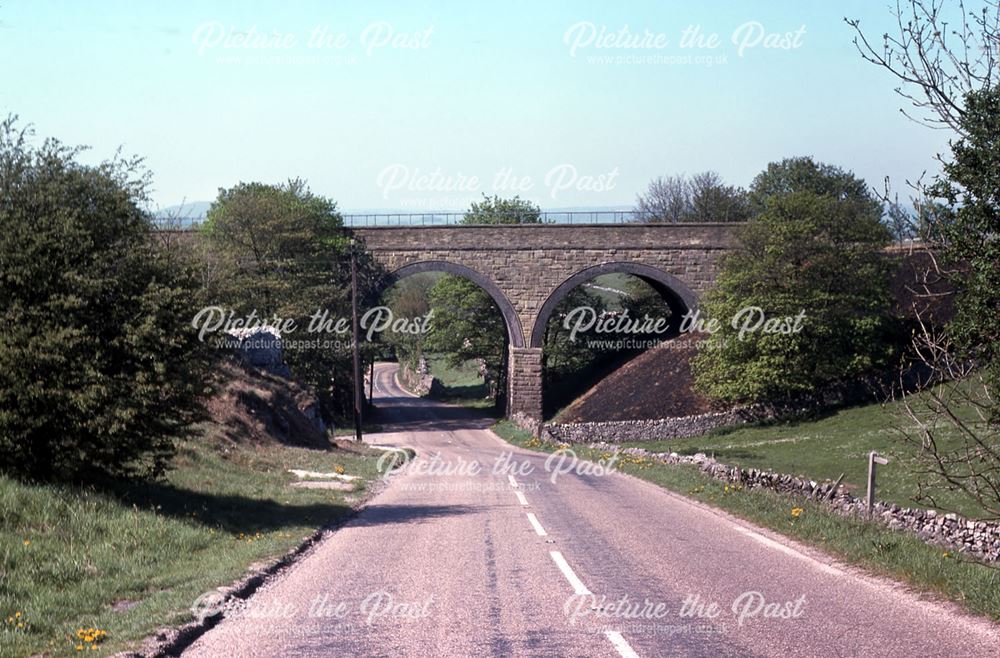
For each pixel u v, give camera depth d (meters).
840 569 10.78
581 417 59.97
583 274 64.94
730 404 53.91
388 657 7.28
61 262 15.17
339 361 63.12
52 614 8.69
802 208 51.34
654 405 56.38
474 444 53.84
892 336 51.62
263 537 14.10
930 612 8.47
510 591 9.73
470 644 7.59
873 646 7.31
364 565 11.62
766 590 9.55
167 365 15.80
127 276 15.80
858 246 50.22
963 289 9.70
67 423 14.70
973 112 8.58
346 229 65.06
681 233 65.06
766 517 15.02
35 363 14.33
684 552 12.08
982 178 8.99
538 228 64.81
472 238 64.88
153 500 15.94
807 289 49.91
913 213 9.66
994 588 8.82
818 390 51.28
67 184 15.56
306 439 36.56
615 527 14.71
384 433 62.62
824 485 20.73
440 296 88.88
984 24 8.45
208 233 61.50
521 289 65.06
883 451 38.06
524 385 65.12
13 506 12.43
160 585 10.27
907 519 18.36
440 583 10.27
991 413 9.36
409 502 19.97
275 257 61.34
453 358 89.38
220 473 21.91
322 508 18.36
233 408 31.48
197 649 7.68
